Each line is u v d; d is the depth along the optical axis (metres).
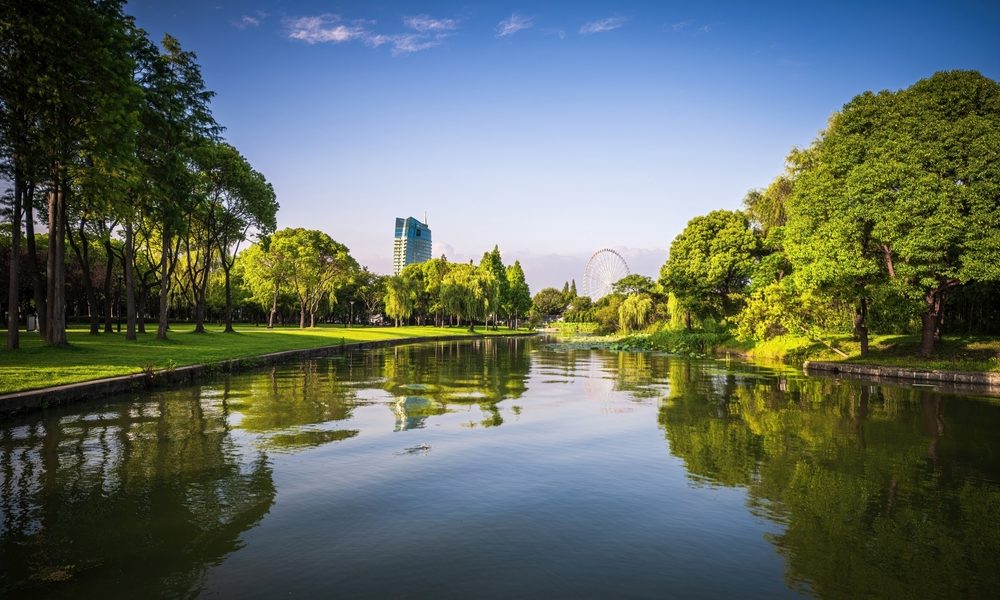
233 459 8.83
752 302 32.91
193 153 29.94
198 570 5.10
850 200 24.00
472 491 7.43
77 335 32.06
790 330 30.86
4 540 5.73
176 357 21.66
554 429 11.46
